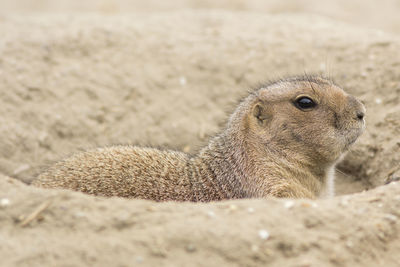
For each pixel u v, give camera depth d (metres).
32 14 20.73
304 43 16.81
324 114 10.58
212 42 17.53
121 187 10.34
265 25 18.38
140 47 17.36
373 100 14.14
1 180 8.77
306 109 10.66
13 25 18.59
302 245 7.35
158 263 6.99
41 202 8.06
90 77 16.45
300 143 10.70
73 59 16.92
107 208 7.97
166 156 11.16
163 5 28.23
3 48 16.73
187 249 7.18
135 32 17.98
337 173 14.00
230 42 17.42
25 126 15.16
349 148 10.80
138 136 15.61
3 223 7.72
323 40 16.75
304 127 10.64
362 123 10.66
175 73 16.70
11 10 28.59
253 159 10.77
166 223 7.64
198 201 10.62
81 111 15.75
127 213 7.86
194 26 18.62
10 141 14.77
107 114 15.86
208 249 7.19
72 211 7.88
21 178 14.39
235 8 27.25
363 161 13.40
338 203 8.41
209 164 11.01
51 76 16.30
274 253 7.24
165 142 15.57
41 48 16.97
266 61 16.52
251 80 16.23
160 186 10.52
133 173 10.54
